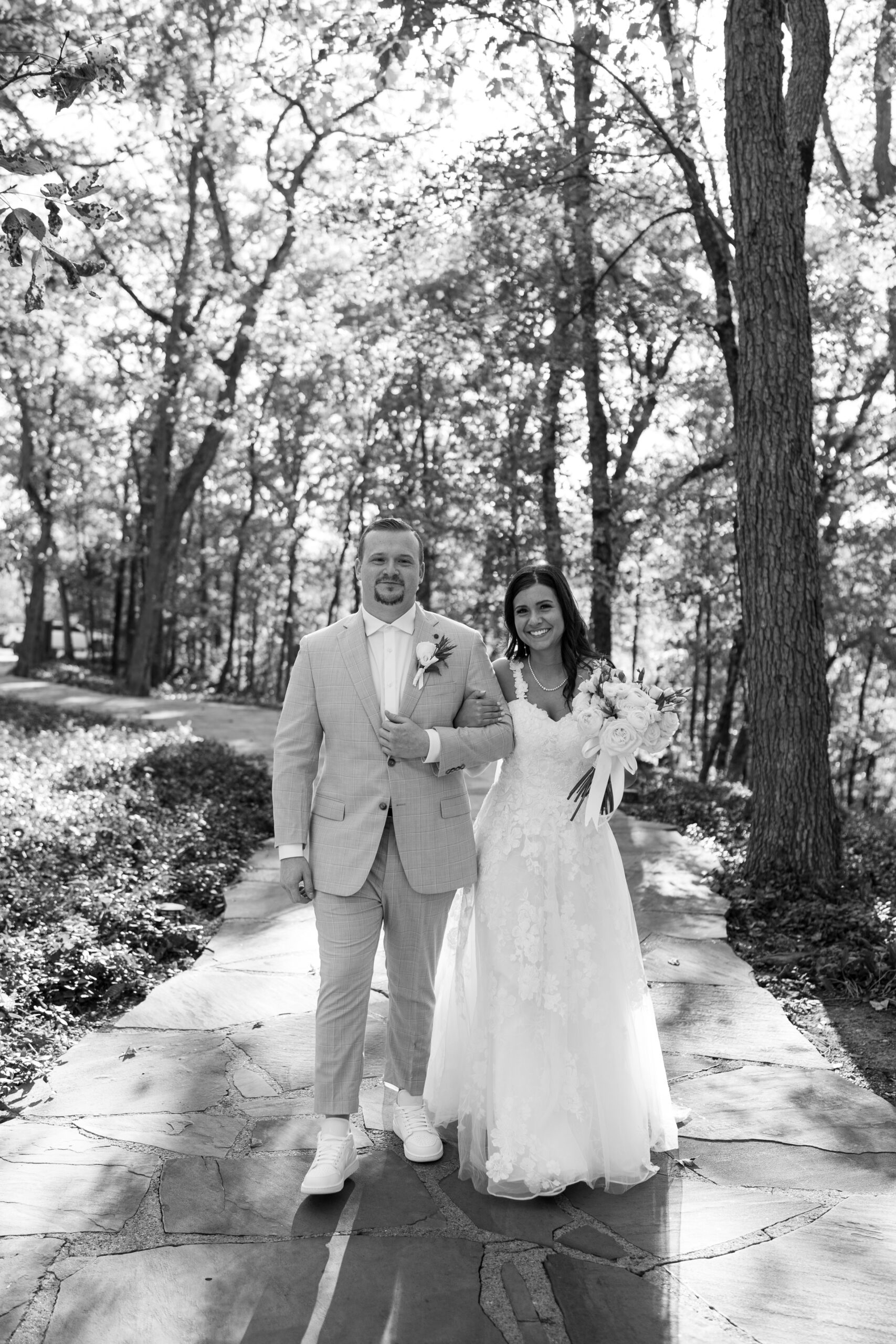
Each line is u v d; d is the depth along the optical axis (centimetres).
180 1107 415
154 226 2434
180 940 632
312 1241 323
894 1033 510
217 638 4603
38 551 3428
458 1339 279
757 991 561
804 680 766
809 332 769
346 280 1686
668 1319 287
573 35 1023
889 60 1321
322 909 374
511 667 409
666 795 1298
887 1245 322
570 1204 349
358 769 376
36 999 510
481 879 384
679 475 2098
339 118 2155
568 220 1377
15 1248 314
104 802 914
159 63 1200
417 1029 387
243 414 2806
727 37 763
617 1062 364
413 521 1878
